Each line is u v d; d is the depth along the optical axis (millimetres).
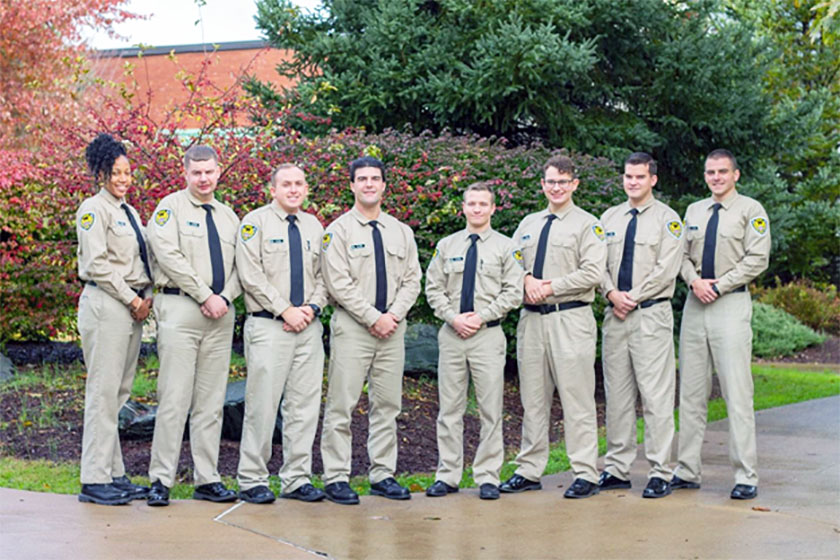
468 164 9148
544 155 9844
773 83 20578
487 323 6090
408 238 6141
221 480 6203
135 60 19797
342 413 5922
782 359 16938
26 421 7578
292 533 5008
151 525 5062
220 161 8109
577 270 6094
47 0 13516
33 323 10422
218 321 5699
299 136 9562
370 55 11211
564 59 10289
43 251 9805
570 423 6148
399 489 5953
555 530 5168
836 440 8172
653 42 11672
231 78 17703
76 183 8211
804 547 4789
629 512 5590
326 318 9172
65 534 4801
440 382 6223
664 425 6102
